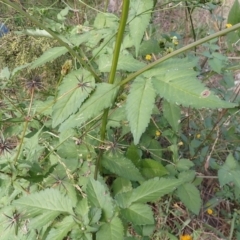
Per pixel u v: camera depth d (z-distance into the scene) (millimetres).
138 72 247
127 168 338
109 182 394
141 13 282
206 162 393
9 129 329
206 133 452
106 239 255
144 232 326
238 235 410
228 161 372
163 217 406
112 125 347
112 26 323
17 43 439
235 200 443
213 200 436
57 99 263
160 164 373
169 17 609
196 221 420
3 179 275
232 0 592
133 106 231
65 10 406
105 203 266
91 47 329
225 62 370
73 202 298
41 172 287
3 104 322
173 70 239
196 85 229
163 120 400
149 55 387
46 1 562
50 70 422
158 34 491
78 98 255
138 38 283
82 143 339
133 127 226
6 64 446
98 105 249
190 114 434
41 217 271
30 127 350
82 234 254
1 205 312
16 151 296
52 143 351
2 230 298
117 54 249
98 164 334
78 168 337
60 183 313
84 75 267
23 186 312
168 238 399
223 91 406
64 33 356
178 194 368
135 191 295
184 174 377
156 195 293
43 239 300
